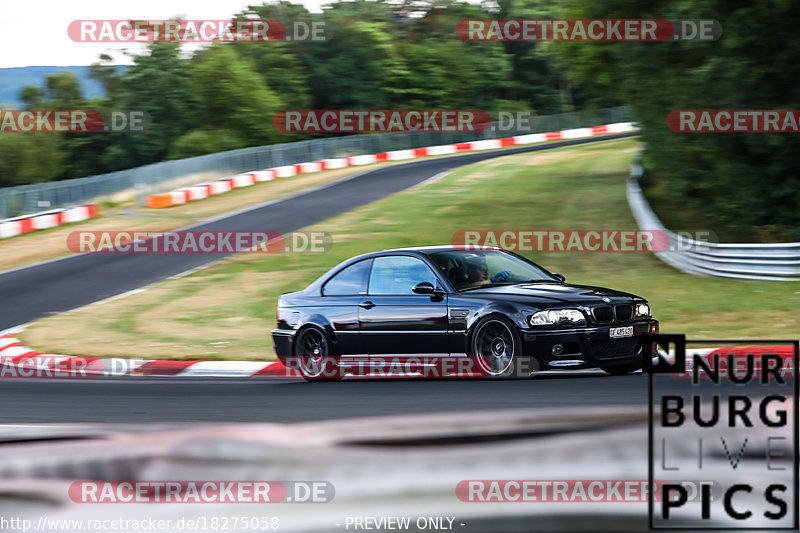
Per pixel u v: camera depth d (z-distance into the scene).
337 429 8.88
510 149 105.81
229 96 118.31
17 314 30.81
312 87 133.62
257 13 137.38
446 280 16.70
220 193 72.56
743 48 36.22
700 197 42.97
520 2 144.00
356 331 17.16
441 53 137.88
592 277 31.31
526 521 6.71
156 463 8.59
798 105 36.31
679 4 38.22
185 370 20.47
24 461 9.42
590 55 47.50
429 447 8.00
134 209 64.81
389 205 55.25
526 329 15.16
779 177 39.25
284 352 18.31
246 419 13.22
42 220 57.19
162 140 120.75
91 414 14.41
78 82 129.62
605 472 7.09
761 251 28.84
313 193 67.81
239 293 31.30
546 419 8.45
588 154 83.88
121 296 32.56
